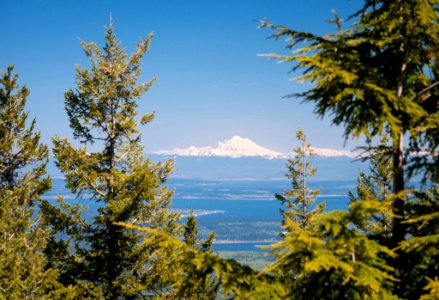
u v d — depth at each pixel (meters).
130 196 18.92
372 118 6.92
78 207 19.12
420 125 6.99
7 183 22.88
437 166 6.90
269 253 6.27
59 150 19.19
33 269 17.73
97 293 17.34
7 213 18.75
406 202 7.49
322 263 5.42
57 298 17.14
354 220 5.95
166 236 7.00
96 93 20.00
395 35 6.93
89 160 19.81
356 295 6.02
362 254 5.95
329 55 7.02
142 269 19.20
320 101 6.95
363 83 6.41
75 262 19.27
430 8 6.43
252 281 6.54
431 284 6.29
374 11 7.60
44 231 18.88
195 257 6.89
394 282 7.05
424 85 7.88
